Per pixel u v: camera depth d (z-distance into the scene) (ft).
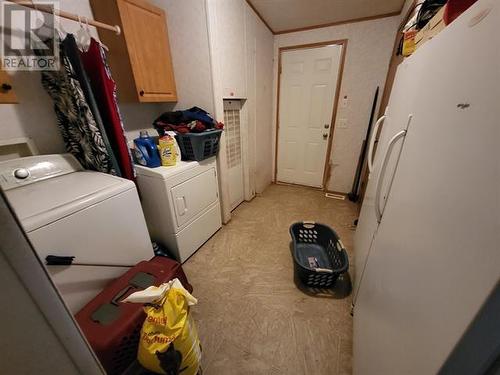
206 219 6.64
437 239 1.59
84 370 1.29
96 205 3.59
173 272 4.13
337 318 4.38
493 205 1.08
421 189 2.03
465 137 1.45
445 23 2.33
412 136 2.56
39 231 2.93
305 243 6.54
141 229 4.50
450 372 1.24
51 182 4.06
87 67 4.31
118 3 4.49
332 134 9.83
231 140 7.84
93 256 3.63
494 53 1.26
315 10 7.32
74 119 4.34
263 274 5.56
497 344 1.06
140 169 5.25
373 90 8.55
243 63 7.29
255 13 7.48
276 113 10.55
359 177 9.50
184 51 5.94
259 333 4.12
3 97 3.64
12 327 0.95
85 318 3.18
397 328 2.01
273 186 11.49
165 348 2.65
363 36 8.04
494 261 1.02
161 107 7.06
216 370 3.56
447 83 1.88
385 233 2.97
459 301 1.22
